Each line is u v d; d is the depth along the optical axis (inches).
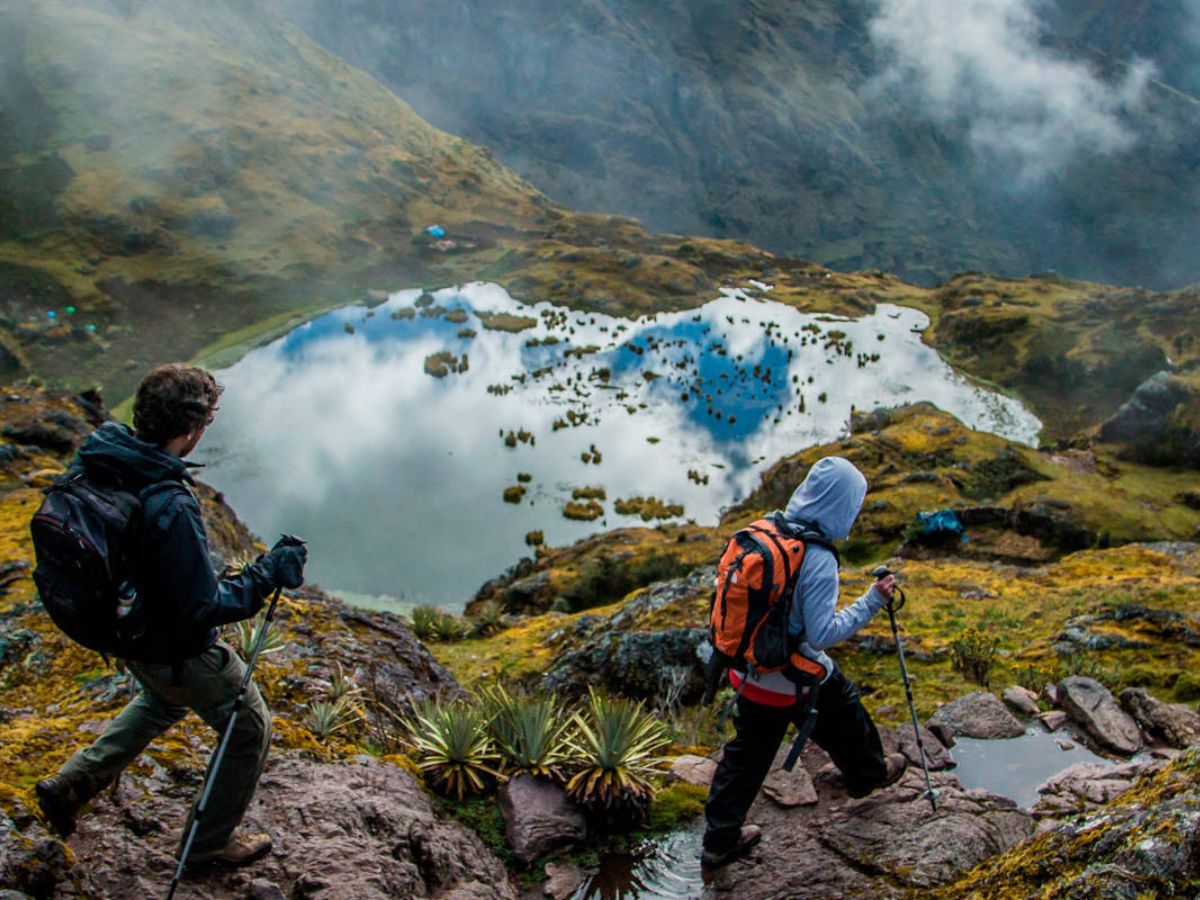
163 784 205.0
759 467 3870.6
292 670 337.7
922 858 202.8
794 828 229.8
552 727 266.5
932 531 2097.7
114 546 132.9
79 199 7145.7
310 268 7214.6
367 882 183.0
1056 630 612.1
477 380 5108.3
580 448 4020.7
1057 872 153.7
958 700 347.6
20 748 207.2
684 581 869.2
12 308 5664.4
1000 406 5177.2
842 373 5693.9
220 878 177.8
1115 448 3169.3
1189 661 494.6
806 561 184.4
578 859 230.8
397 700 360.5
